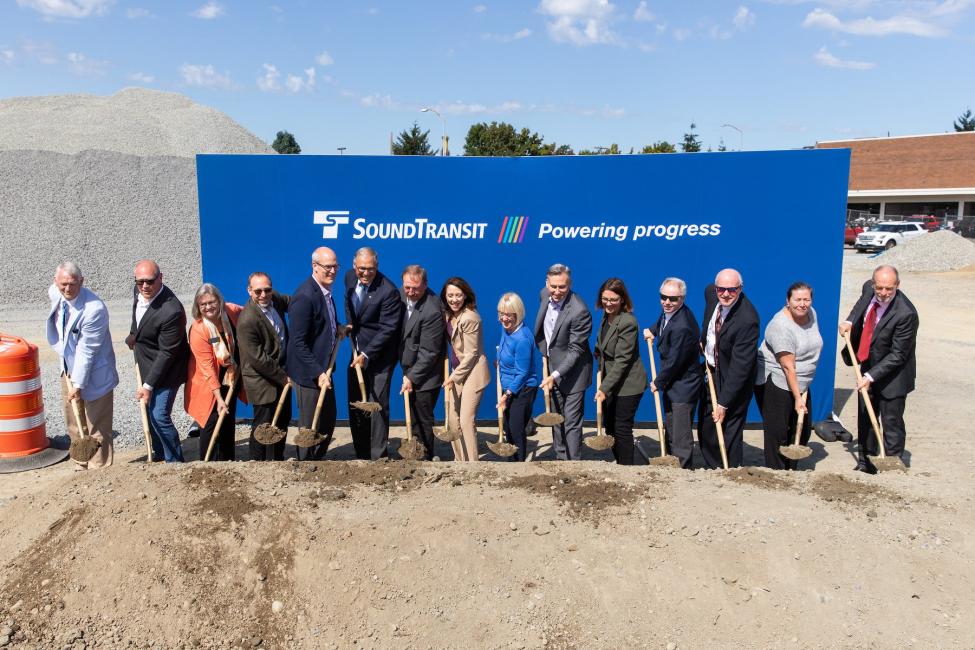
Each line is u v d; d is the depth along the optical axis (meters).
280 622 3.52
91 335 5.30
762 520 4.10
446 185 6.99
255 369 5.32
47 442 6.29
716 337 5.38
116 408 7.53
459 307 5.47
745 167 6.91
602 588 3.71
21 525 4.10
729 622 3.60
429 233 7.05
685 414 5.47
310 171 6.94
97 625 3.49
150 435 5.69
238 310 5.85
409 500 4.25
